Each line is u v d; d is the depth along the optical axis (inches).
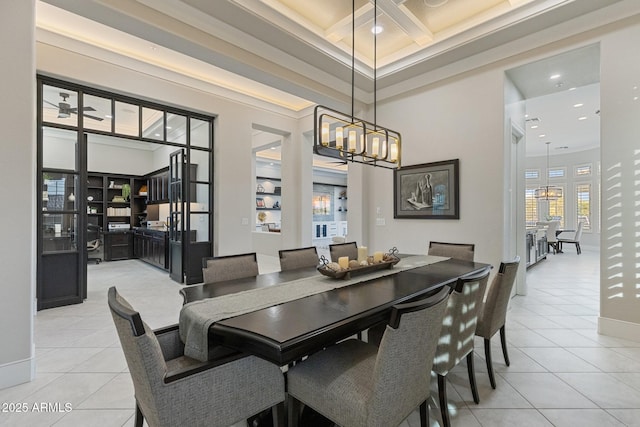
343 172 536.7
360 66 168.7
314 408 55.3
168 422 45.2
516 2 128.4
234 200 215.2
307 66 161.2
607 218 118.0
